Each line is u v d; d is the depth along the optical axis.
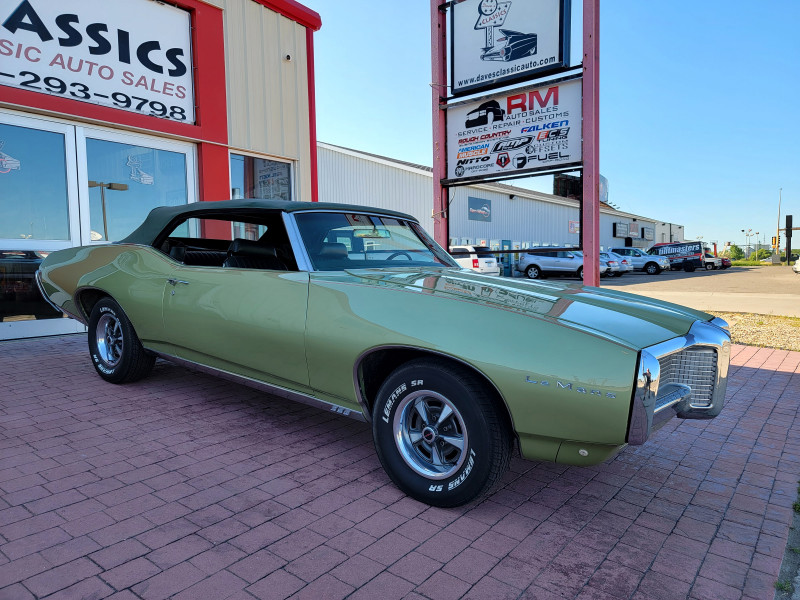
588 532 2.40
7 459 2.97
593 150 5.84
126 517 2.39
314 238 3.23
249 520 2.40
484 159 6.72
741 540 2.36
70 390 4.29
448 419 2.50
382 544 2.24
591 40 5.71
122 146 6.95
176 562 2.07
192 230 4.08
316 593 1.91
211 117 7.77
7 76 5.80
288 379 3.03
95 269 4.36
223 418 3.73
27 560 2.05
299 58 9.09
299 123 9.13
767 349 6.76
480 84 6.59
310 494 2.66
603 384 2.10
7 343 6.02
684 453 3.38
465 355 2.31
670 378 2.60
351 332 2.65
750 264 54.78
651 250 35.44
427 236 4.02
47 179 6.28
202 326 3.44
